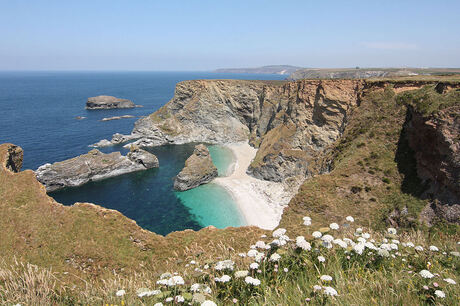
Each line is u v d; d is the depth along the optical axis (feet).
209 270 24.68
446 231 87.97
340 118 187.11
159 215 168.14
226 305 19.56
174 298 19.19
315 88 207.51
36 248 66.03
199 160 213.87
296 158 204.64
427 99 121.29
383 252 23.03
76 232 69.77
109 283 27.35
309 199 110.63
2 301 21.90
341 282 19.40
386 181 113.39
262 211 169.58
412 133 121.39
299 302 17.46
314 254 23.47
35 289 23.99
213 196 190.70
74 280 57.16
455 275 22.38
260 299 18.76
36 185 82.79
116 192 197.47
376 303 17.12
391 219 100.94
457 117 99.40
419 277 20.86
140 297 20.95
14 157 113.80
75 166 206.59
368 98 160.45
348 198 110.52
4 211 75.41
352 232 31.60
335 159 150.00
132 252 67.56
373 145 133.49
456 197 92.53
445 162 96.89
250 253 23.35
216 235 71.72
